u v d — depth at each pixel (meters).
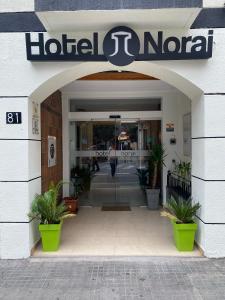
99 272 4.52
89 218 7.55
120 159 9.35
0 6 5.06
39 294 3.92
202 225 5.16
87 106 9.02
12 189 5.08
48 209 5.30
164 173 8.71
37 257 5.08
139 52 5.02
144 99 9.02
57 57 4.99
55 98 7.91
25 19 5.06
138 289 4.03
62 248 5.45
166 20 4.70
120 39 4.90
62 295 3.89
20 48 5.06
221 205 5.03
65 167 8.93
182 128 8.52
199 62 5.05
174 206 5.45
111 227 6.75
